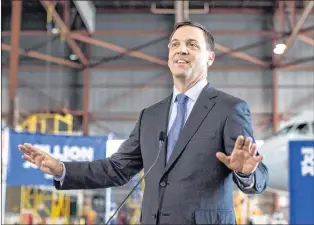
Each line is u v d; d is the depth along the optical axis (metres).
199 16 31.78
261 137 30.66
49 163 2.85
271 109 30.80
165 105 2.90
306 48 31.00
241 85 31.08
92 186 2.96
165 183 2.58
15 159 9.51
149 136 2.82
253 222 21.44
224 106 2.63
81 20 31.38
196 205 2.51
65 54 31.17
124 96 31.48
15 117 18.16
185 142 2.59
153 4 31.72
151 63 31.61
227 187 2.61
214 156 2.56
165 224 2.52
